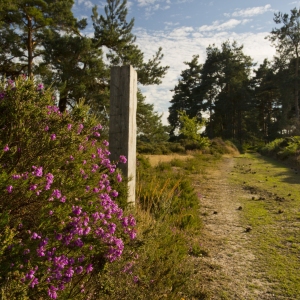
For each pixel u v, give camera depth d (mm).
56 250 1952
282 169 16828
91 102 16891
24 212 2000
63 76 16219
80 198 2250
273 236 5398
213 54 62438
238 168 17656
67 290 2029
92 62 16984
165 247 3814
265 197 8875
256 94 65688
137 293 2543
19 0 16797
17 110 2256
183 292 3266
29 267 1755
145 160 12469
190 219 5809
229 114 63188
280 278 3842
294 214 6844
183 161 19484
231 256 4523
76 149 2512
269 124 61500
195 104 63156
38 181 2021
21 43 17344
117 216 2404
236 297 3391
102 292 2297
